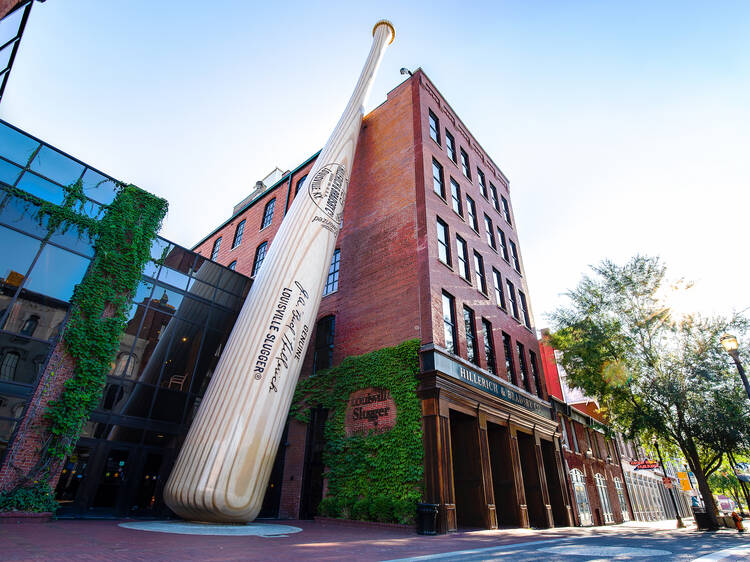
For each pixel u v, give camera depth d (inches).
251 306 504.4
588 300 844.6
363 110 738.2
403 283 609.6
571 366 839.7
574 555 240.8
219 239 1267.2
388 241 673.6
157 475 528.4
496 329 739.4
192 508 392.5
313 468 603.8
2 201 454.6
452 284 636.1
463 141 928.3
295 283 516.4
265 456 428.5
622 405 808.9
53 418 428.1
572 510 746.2
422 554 241.6
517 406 669.9
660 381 729.0
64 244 490.0
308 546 274.5
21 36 282.2
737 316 716.7
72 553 205.8
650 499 1413.6
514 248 1003.3
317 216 577.3
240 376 450.6
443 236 685.3
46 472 409.4
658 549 291.4
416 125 755.4
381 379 553.3
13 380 419.2
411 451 484.7
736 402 674.2
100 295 498.0
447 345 578.6
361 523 488.4
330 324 705.0
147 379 548.7
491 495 527.8
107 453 489.1
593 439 1084.5
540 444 719.7
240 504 395.9
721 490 1925.4
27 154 484.7
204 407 448.1
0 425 401.1
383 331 599.2
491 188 1011.3
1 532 281.3
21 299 444.1
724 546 329.1
